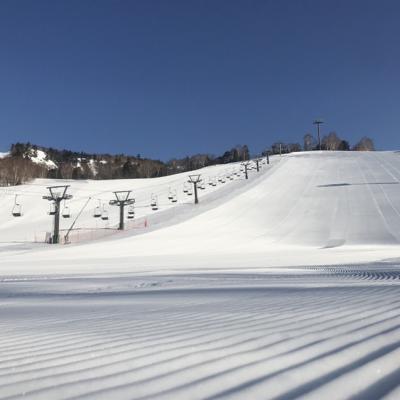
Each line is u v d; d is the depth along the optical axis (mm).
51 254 37594
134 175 165000
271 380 2773
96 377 3023
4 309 7996
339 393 2469
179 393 2598
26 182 103500
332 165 95438
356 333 4062
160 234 49250
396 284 9453
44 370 3279
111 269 22969
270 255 31672
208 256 32312
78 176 158375
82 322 5730
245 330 4430
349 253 31516
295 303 6516
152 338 4246
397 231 46500
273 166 99875
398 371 2834
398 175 78750
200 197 74375
